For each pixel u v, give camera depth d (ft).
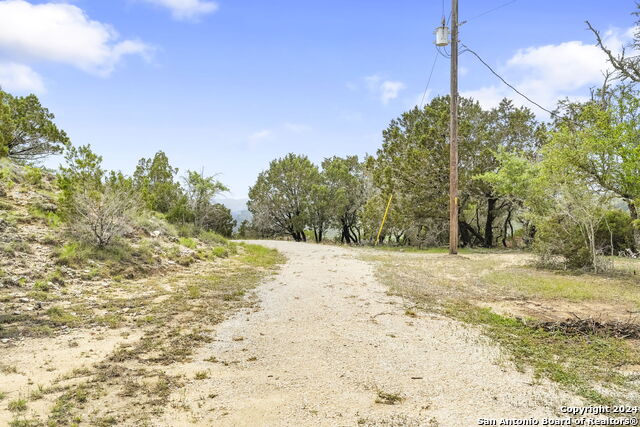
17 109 53.93
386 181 83.92
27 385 12.57
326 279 32.68
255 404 11.80
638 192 37.32
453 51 53.57
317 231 130.82
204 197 60.08
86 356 15.19
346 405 11.83
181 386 12.89
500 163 80.89
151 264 33.71
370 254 54.54
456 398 12.36
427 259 47.32
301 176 119.44
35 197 38.81
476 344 17.24
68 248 30.25
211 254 44.55
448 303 24.40
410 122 93.15
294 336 18.15
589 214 37.93
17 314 19.40
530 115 85.25
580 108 64.13
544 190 44.68
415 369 14.57
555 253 39.24
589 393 12.67
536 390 12.94
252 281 31.30
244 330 18.95
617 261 44.73
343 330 19.06
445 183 78.79
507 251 65.67
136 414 11.02
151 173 74.33
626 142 36.40
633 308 23.24
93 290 25.25
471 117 84.53
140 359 15.11
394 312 22.29
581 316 21.35
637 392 12.84
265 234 126.31
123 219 36.19
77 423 10.46
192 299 24.64
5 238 28.78
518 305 24.06
